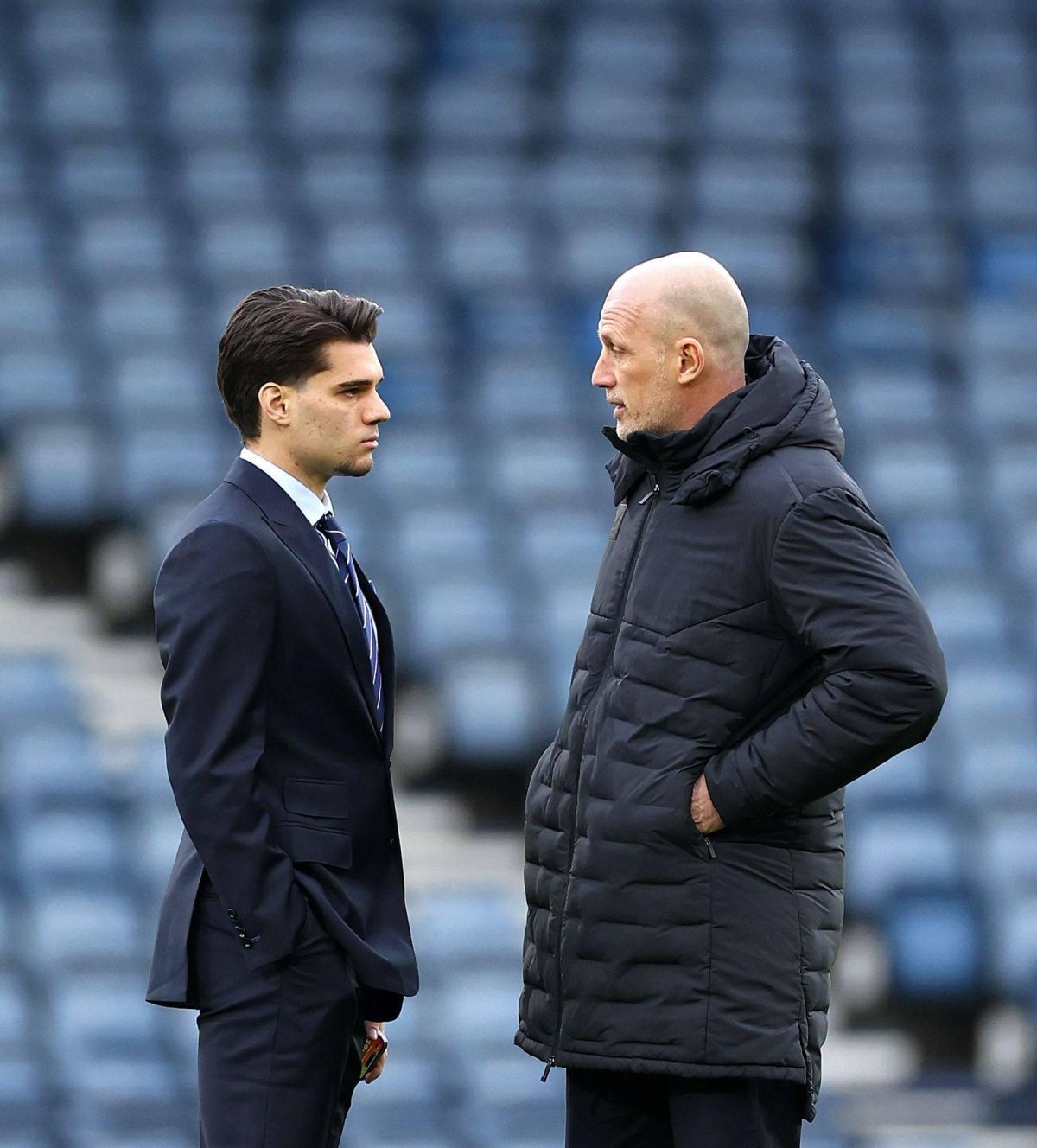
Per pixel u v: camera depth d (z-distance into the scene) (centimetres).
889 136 4147
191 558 788
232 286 3428
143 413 3009
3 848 2292
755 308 3719
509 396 3297
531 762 2533
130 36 3959
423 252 3641
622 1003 779
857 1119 2127
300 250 3562
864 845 2464
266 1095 780
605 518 3000
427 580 2775
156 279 3394
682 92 4150
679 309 805
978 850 2475
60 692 2573
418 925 2269
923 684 745
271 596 788
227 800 767
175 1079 2005
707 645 783
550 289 3603
